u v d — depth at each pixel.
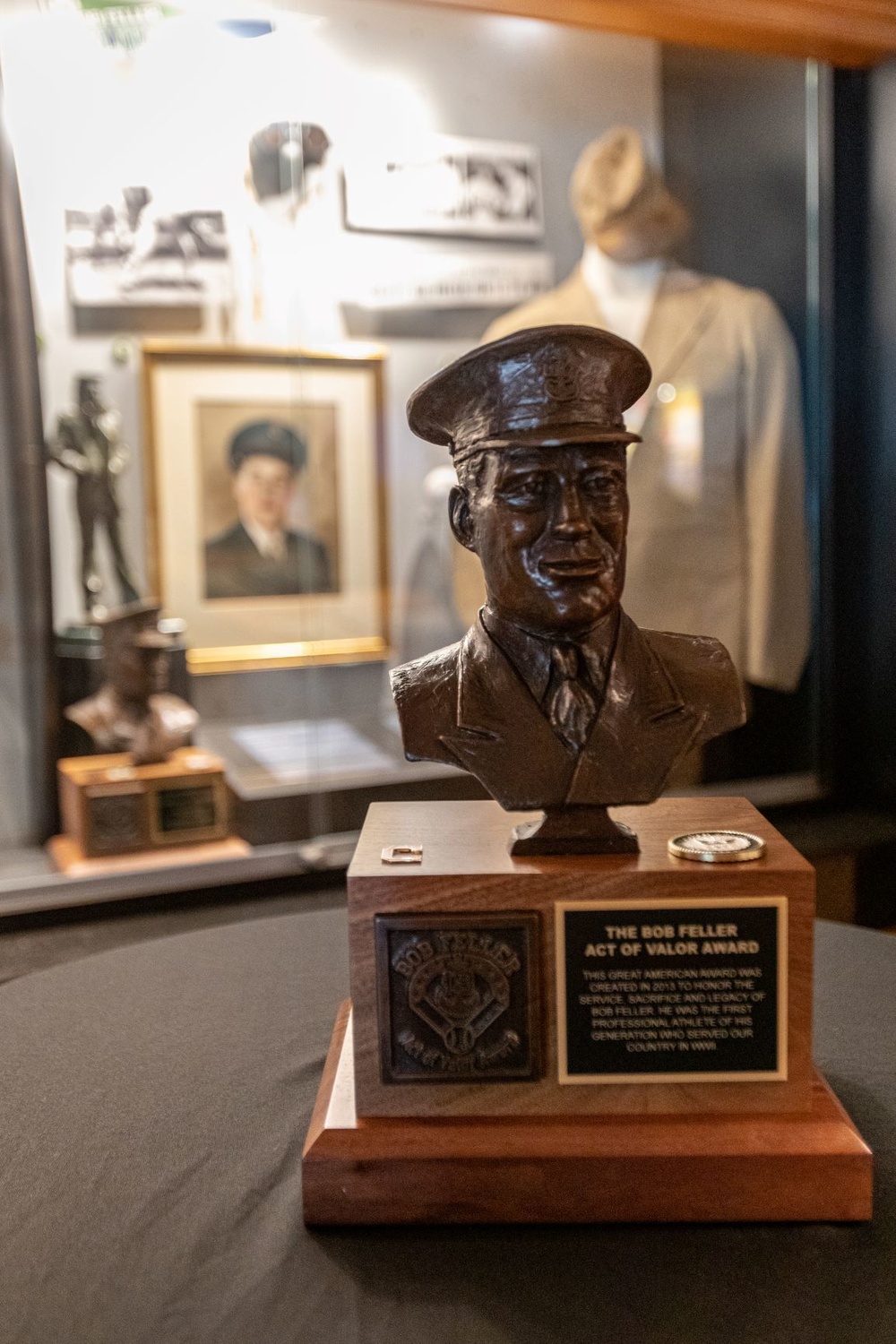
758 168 3.02
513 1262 1.04
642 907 1.13
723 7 2.67
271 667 3.18
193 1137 1.22
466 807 1.40
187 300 3.00
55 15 2.66
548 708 1.21
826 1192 1.09
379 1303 0.98
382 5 2.70
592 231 3.02
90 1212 1.10
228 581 3.15
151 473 3.06
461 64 2.88
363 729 3.21
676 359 3.03
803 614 3.18
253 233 2.98
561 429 1.12
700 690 1.24
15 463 2.80
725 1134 1.12
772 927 1.13
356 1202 1.09
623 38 2.85
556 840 1.19
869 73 2.93
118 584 3.02
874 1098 1.27
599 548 1.12
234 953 1.72
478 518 1.17
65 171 2.83
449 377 1.17
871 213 2.97
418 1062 1.15
